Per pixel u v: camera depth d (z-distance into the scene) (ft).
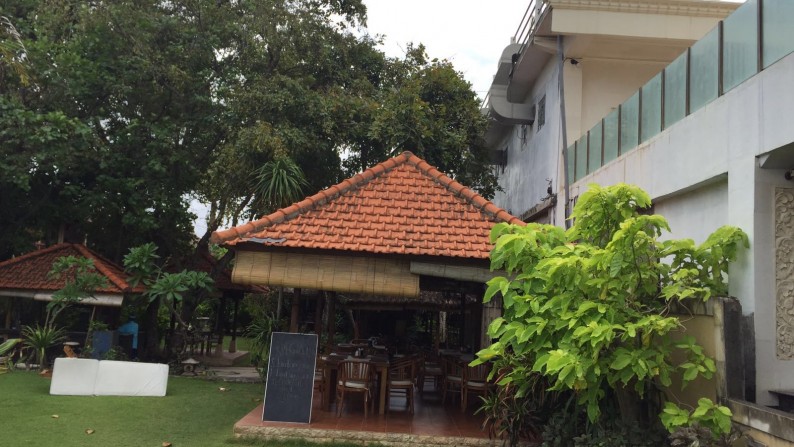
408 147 54.34
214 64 53.98
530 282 20.21
